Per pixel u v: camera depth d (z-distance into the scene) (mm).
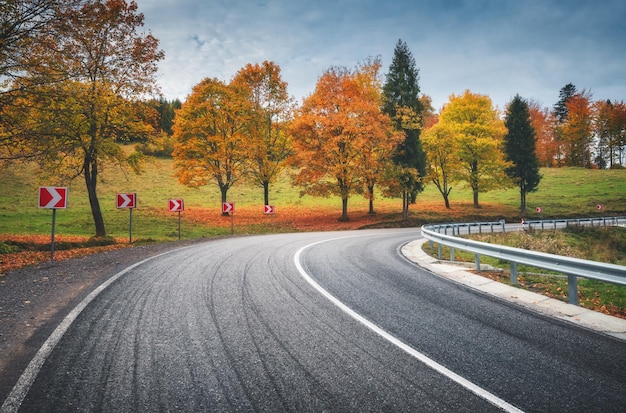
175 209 17781
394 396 2988
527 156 37125
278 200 42625
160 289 6363
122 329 4406
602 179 53719
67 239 16891
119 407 2785
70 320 4688
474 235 20906
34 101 12766
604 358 3783
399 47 33469
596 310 5898
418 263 9867
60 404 2807
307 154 26875
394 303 5734
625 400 2973
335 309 5348
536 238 19844
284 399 2924
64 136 15914
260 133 29656
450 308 5523
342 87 27734
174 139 28781
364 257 10727
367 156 27344
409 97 33000
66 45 13953
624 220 32375
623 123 62750
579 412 2795
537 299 6125
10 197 34062
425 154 32719
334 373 3379
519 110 38219
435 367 3527
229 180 30609
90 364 3488
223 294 6070
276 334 4332
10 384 3088
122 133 18266
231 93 28047
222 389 3068
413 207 38031
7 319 4727
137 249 12000
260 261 9484
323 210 35812
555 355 3844
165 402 2859
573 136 64625
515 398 2984
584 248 20344
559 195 46156
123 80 17312
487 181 36781
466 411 2781
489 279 7766
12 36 11789
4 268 8391
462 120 38281
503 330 4590
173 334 4277
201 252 11203
